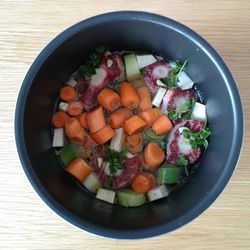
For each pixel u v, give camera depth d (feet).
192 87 1.13
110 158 1.10
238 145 0.94
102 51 1.13
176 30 0.98
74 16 1.15
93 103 1.13
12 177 1.09
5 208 1.08
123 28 1.02
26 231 1.08
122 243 1.08
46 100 1.08
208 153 1.08
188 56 1.07
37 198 1.09
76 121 1.10
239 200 1.10
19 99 0.94
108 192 1.09
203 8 1.16
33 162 0.96
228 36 1.15
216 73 0.99
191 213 0.91
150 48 1.13
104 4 1.16
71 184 1.10
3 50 1.14
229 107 0.97
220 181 0.93
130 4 1.16
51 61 1.01
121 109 1.12
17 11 1.15
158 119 1.11
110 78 1.13
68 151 1.11
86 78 1.13
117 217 1.02
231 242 1.09
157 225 0.91
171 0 1.16
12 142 1.10
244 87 1.13
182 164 1.10
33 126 1.00
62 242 1.08
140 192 1.09
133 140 1.11
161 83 1.13
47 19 1.15
